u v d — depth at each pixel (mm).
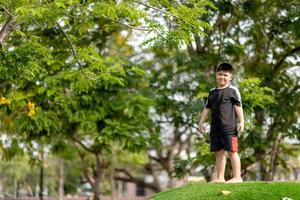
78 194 44281
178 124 17969
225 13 16516
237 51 16906
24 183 40031
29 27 13828
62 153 19500
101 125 17547
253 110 15711
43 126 15797
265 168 18875
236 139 9820
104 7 9570
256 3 16734
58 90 15570
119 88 17125
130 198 46438
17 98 14992
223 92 9898
